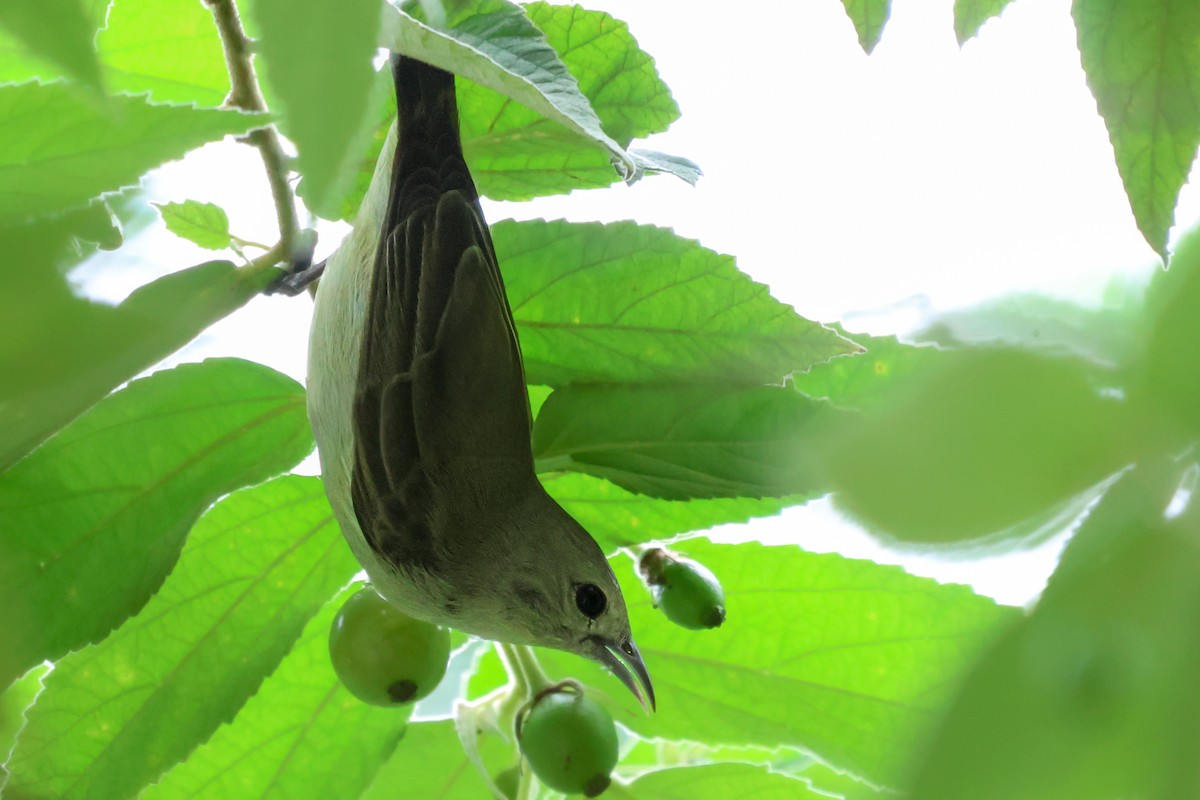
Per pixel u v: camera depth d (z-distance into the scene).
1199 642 0.22
